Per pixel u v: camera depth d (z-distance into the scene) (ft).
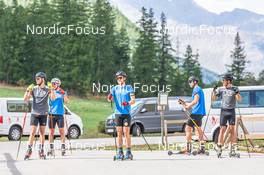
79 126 232.32
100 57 569.64
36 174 86.99
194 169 92.73
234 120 118.11
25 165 100.99
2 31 585.22
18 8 594.24
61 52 563.89
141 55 575.38
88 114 442.09
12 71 574.56
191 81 122.01
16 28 582.35
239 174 85.56
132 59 582.35
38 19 582.76
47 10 581.12
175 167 96.12
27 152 114.01
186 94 580.30
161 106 167.53
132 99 110.01
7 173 88.43
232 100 117.91
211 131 171.32
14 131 215.72
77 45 562.25
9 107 215.92
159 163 103.50
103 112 452.76
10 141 205.05
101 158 116.67
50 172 89.56
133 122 240.94
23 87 572.51
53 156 123.44
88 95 523.70
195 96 121.39
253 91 174.60
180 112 247.91
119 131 110.73
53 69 559.79
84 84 538.88
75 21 572.51
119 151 110.93
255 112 173.37
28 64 581.94
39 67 574.15
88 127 382.42
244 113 173.78
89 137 257.14
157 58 578.25
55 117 124.88
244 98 174.81
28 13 584.81
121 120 110.73
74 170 92.27
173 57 586.45
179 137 224.53
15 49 581.53
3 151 146.10
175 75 578.66
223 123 118.32
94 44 572.51
